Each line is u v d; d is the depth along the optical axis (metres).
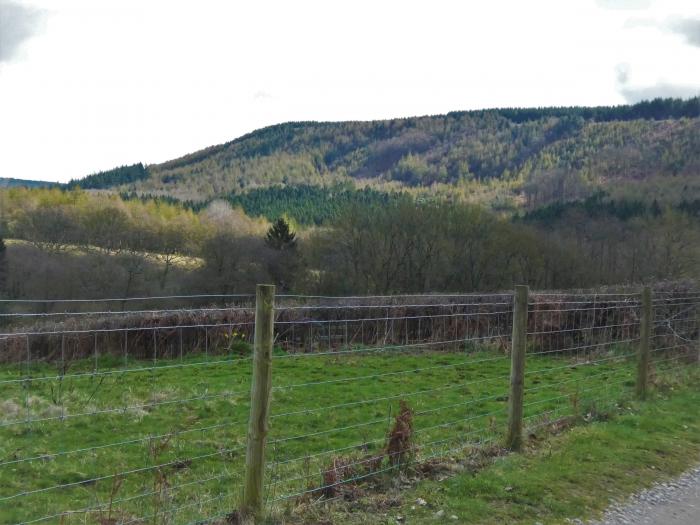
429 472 7.09
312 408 12.33
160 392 13.29
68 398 11.80
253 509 5.38
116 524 5.46
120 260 44.69
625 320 17.28
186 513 5.70
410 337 17.59
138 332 16.03
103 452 9.12
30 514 6.61
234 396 13.21
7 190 61.41
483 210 48.81
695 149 148.38
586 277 49.28
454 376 15.78
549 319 17.06
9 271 40.78
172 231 51.31
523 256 48.12
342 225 48.22
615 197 95.75
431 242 47.16
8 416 10.43
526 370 16.20
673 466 7.91
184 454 9.12
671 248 47.53
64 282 40.94
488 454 7.82
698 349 15.30
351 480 6.50
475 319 17.97
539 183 140.62
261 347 5.35
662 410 10.73
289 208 137.50
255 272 49.00
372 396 13.51
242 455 9.22
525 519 6.02
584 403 10.91
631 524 6.11
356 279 47.72
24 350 12.76
